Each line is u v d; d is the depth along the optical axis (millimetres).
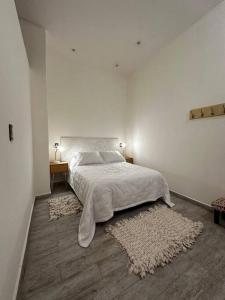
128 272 1267
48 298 1062
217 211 1921
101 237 1699
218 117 2166
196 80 2441
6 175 969
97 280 1197
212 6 2123
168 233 1721
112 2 2047
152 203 2502
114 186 2037
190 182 2621
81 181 2361
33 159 2623
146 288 1136
